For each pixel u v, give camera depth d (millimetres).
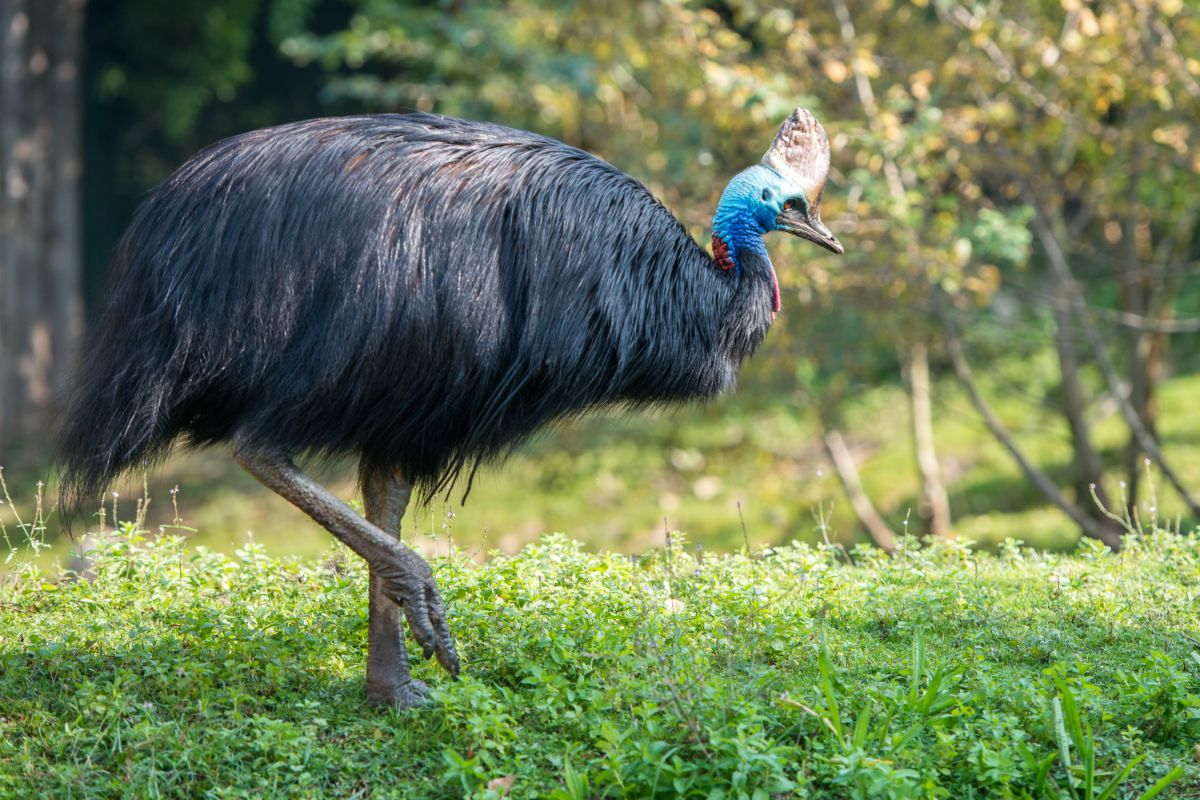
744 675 9695
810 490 29609
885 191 18641
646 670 9336
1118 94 18969
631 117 23875
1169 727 9227
